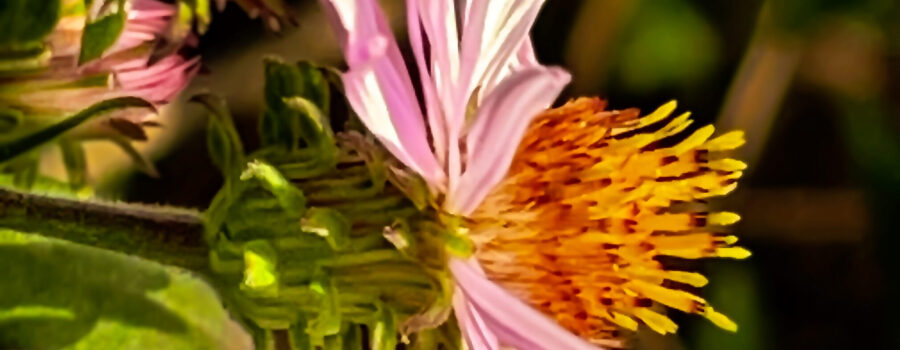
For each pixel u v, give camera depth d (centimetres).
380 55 10
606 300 10
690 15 18
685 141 11
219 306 11
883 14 19
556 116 11
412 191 10
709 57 18
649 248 11
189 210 10
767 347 19
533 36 18
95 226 10
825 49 19
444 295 10
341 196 10
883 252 19
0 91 11
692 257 11
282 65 11
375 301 10
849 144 20
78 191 11
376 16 10
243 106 16
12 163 11
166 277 11
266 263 10
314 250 10
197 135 16
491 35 10
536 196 10
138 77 11
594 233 10
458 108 10
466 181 10
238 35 16
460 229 10
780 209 20
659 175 11
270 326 10
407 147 10
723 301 18
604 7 18
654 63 18
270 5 11
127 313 11
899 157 19
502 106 10
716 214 11
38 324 11
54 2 11
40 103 11
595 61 18
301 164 10
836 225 20
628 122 11
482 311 10
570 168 10
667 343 17
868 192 19
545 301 10
